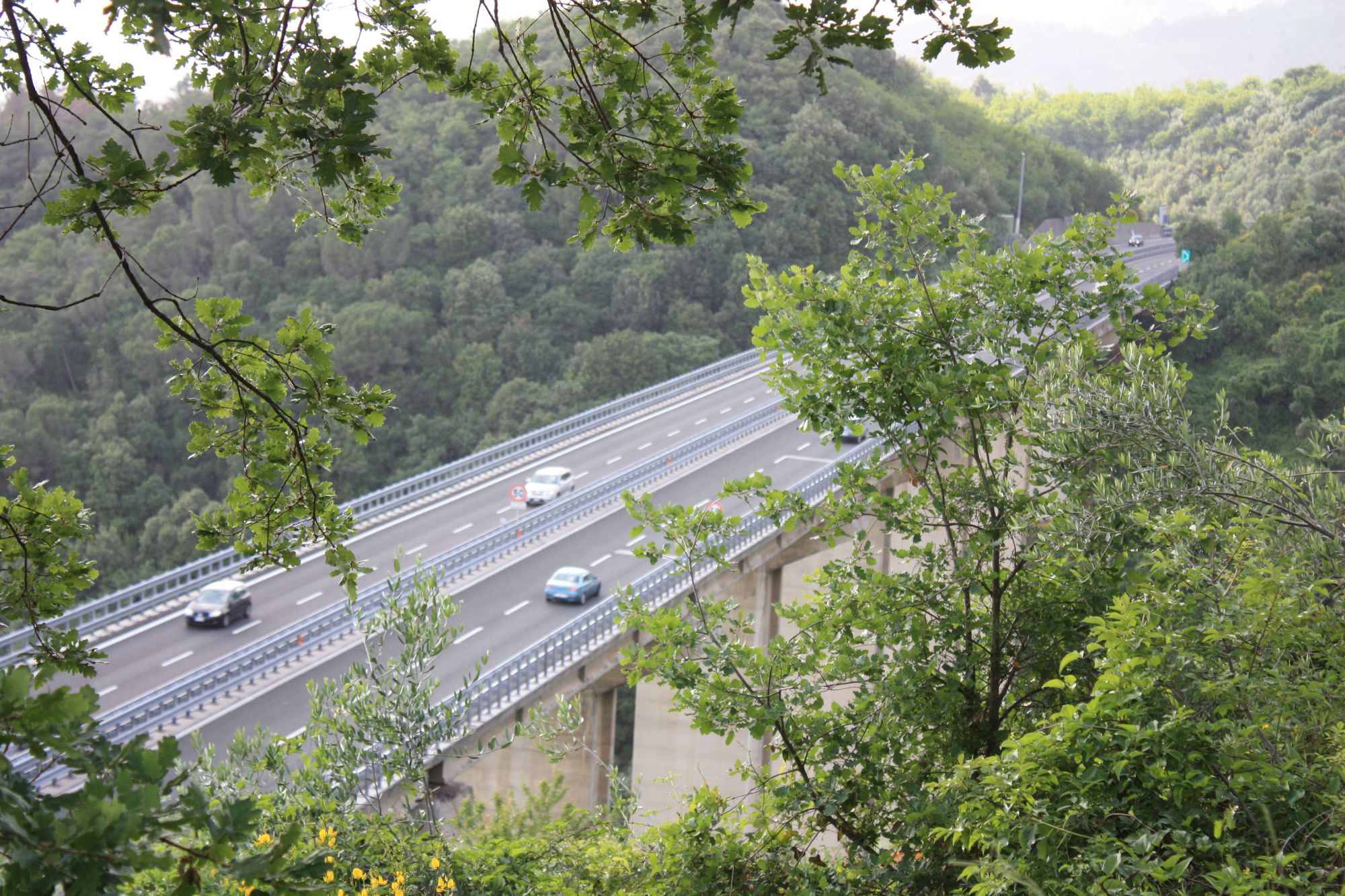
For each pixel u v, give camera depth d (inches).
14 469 229.0
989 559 373.1
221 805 117.7
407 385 3287.4
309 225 3634.4
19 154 1873.8
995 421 383.9
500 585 1444.4
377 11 199.9
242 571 254.4
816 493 1507.1
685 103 194.9
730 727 369.1
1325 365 3245.6
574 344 3496.6
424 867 398.3
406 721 468.1
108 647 1251.8
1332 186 4874.5
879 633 380.2
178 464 3006.9
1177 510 287.4
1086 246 402.0
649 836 349.4
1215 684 235.6
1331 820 200.1
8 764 108.7
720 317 3526.1
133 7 130.6
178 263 3393.2
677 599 1314.0
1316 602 249.3
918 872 300.8
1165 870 194.4
